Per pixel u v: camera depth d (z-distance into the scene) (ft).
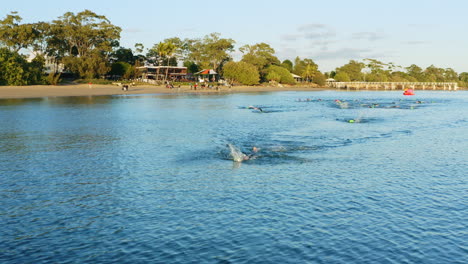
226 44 577.02
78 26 427.33
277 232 41.27
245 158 76.13
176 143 92.38
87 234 40.98
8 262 35.19
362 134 107.34
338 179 61.16
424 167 69.15
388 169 67.77
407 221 44.24
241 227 42.57
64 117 146.72
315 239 39.63
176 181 59.98
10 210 47.65
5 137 99.86
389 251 37.19
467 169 67.77
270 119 144.25
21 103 215.31
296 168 68.39
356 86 647.15
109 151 82.69
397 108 201.87
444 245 38.45
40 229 42.22
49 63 471.21
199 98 281.33
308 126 124.06
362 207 48.62
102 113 163.43
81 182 59.31
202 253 36.76
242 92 410.72
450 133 109.81
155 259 35.68
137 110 178.81
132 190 55.42
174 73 519.19
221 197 52.39
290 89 538.88
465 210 47.67
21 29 374.84
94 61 410.31
